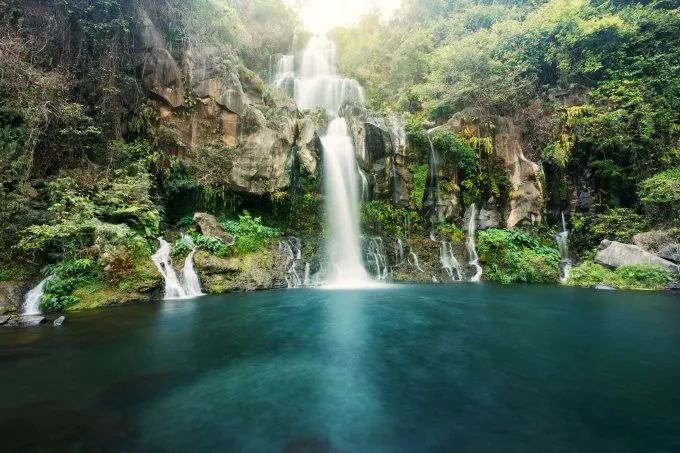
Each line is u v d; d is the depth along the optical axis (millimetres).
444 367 5602
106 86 12539
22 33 11336
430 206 17984
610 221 16562
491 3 27922
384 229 17172
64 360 5680
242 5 26359
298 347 6551
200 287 11742
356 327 7945
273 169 14828
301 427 3807
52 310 8750
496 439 3543
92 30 12469
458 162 18172
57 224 9391
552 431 3697
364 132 17562
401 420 3957
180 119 14344
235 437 3584
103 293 9586
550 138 18922
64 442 3396
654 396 4512
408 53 25094
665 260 13484
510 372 5367
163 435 3590
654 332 7559
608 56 19234
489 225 17891
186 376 5145
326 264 15039
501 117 19250
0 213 9188
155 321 8188
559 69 20234
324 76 28906
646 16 19016
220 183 14148
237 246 13008
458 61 20391
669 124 17031
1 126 10492
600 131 17578
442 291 12859
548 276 15258
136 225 11484
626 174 17672
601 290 13172
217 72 14898
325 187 16766
